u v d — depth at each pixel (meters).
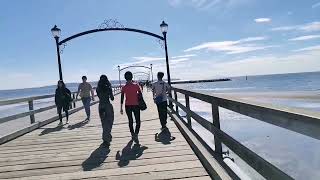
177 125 10.75
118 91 43.94
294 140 12.41
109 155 7.34
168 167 6.16
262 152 11.15
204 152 6.30
